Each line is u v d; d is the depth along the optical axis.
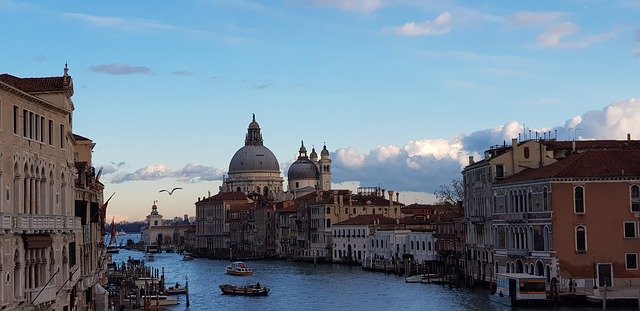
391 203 194.38
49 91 50.78
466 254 106.62
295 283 125.25
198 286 123.94
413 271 133.25
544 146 95.25
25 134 44.66
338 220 189.25
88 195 66.06
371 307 87.50
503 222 90.62
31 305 43.00
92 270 67.38
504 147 98.12
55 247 49.19
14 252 42.19
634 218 79.31
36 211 46.44
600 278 78.88
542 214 81.00
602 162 80.88
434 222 139.88
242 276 146.12
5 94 41.19
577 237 79.19
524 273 83.19
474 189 102.44
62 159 51.31
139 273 133.62
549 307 75.00
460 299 89.31
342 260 175.25
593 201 79.38
